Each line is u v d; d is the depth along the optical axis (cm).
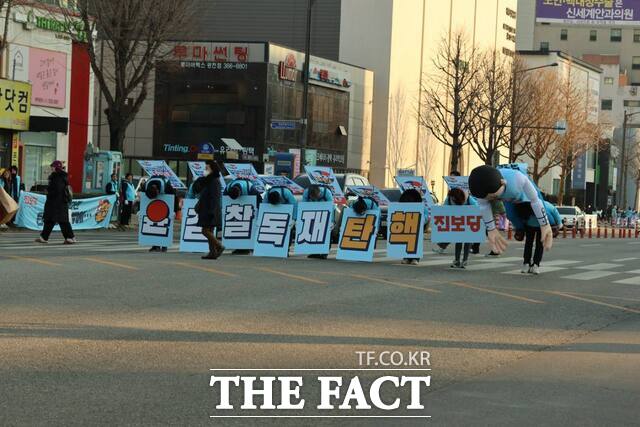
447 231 2339
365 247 2414
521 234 2278
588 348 1227
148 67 4444
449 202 2355
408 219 2414
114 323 1243
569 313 1563
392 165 9269
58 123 4247
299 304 1498
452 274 2150
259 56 7550
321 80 8231
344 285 1797
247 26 9188
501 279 2088
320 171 2444
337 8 9231
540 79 9438
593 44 17325
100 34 5025
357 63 9219
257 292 1630
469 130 8412
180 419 783
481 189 1952
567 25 17362
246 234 2466
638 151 15512
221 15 9225
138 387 891
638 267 2742
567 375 1037
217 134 7600
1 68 4106
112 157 3978
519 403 889
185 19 4556
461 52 9175
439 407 865
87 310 1345
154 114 7638
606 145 13662
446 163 10462
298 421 801
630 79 17438
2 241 2789
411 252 2402
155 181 2547
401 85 9362
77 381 905
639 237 6881
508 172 2053
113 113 4406
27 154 4522
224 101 7569
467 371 1038
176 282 1722
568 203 13150
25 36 4462
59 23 4606
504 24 11750
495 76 8606
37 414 778
